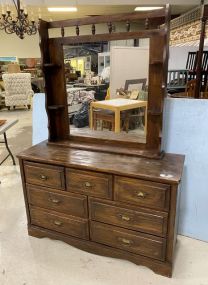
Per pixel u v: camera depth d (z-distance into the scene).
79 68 1.76
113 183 1.46
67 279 1.51
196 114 1.61
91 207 1.58
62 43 1.70
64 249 1.75
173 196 1.33
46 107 1.81
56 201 1.68
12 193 2.49
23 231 1.93
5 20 4.10
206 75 2.67
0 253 1.71
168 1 5.13
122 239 1.55
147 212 1.42
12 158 3.18
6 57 7.86
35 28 4.32
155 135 1.62
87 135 1.86
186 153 1.70
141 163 1.51
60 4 5.14
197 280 1.48
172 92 2.63
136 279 1.50
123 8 5.47
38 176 1.68
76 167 1.52
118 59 1.64
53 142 1.88
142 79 1.58
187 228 1.83
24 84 6.41
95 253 1.68
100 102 1.77
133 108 1.66
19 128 4.87
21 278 1.52
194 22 4.86
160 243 1.45
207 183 1.68
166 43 1.41
